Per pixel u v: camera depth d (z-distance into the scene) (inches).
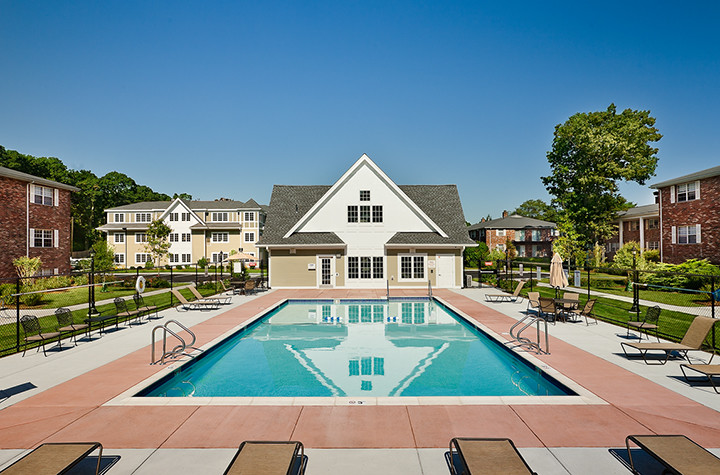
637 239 1803.6
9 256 1137.4
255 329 621.9
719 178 1119.0
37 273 1164.5
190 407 274.7
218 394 345.7
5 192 1128.8
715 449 213.0
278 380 383.6
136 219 2397.9
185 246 2295.8
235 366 432.5
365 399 286.4
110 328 560.4
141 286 613.0
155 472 194.4
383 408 270.7
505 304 783.7
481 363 439.2
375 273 1150.3
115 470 196.1
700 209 1180.5
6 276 1128.2
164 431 238.4
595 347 434.9
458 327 631.8
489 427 241.6
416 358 461.1
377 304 874.8
